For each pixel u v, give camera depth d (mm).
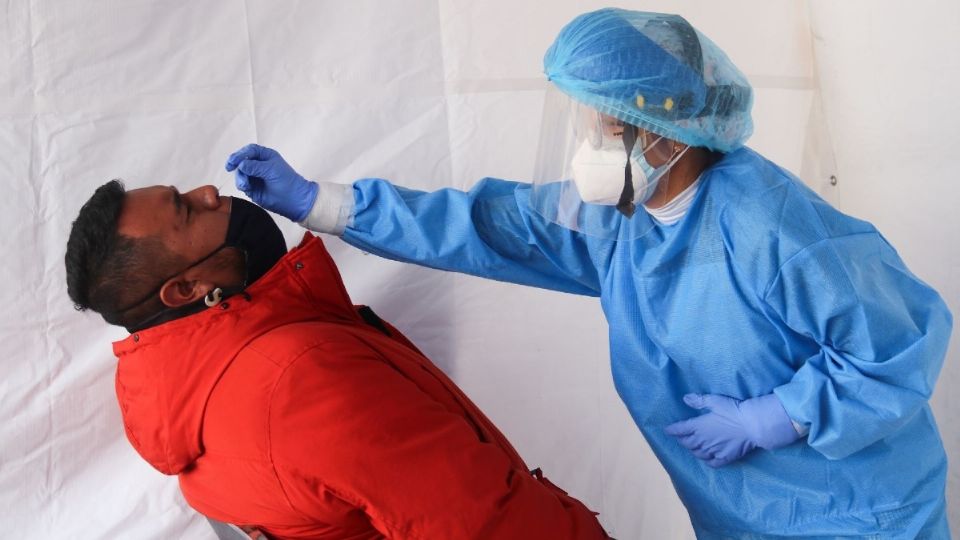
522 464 1231
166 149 1322
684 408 1205
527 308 1611
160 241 1026
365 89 1430
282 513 1012
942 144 1633
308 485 962
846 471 1118
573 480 1720
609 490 1753
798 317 1025
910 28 1629
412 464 964
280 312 1087
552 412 1671
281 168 1175
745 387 1122
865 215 1799
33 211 1265
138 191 1063
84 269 1016
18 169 1248
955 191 1631
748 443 1115
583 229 1169
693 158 1081
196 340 1033
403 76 1449
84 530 1342
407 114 1459
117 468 1364
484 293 1574
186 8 1312
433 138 1479
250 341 1032
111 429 1354
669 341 1137
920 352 1023
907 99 1667
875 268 1041
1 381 1279
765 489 1167
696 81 1014
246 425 975
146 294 1032
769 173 1072
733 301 1063
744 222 1032
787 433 1075
